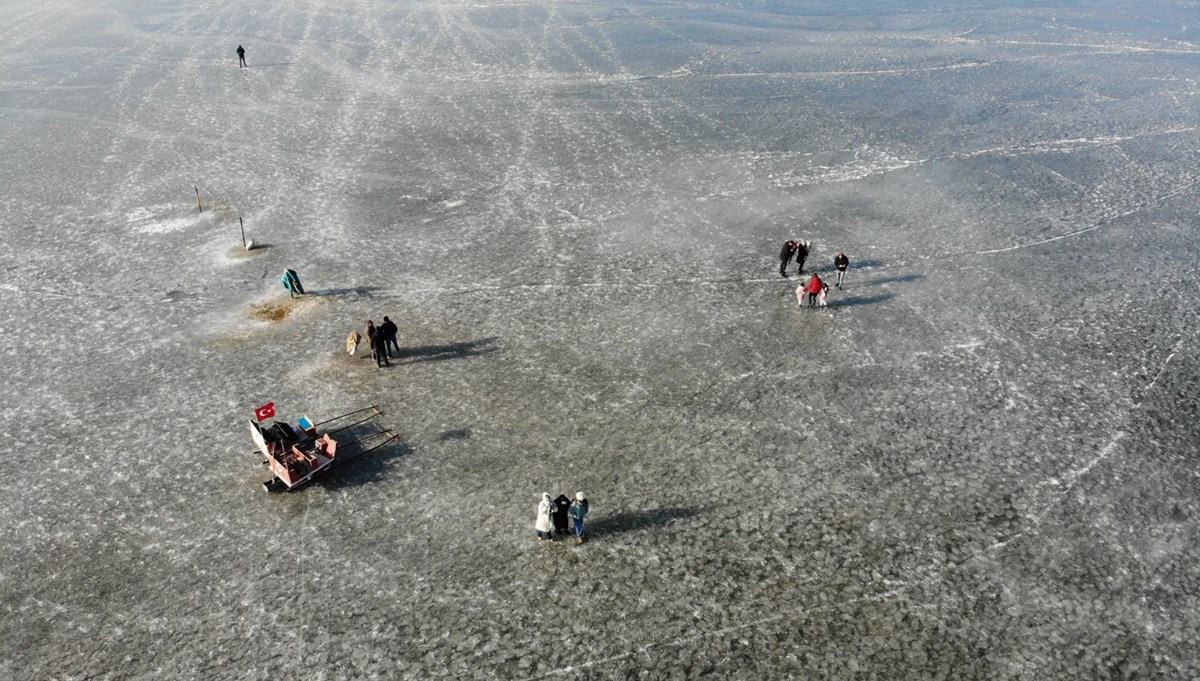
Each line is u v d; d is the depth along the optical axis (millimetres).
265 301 34188
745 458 25016
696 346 31047
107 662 18328
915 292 35156
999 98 64688
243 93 65625
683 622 19406
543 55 79562
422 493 23484
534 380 28859
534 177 48500
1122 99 64000
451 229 41375
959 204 44625
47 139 54469
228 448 25312
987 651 18797
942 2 110562
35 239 39594
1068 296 34812
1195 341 31438
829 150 53156
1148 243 39688
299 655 18516
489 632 19125
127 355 30234
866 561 21250
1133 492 23781
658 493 23547
